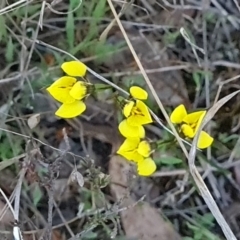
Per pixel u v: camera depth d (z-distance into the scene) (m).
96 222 0.23
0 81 0.26
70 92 0.22
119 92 0.27
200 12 0.29
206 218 0.28
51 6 0.26
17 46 0.27
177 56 0.29
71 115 0.23
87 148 0.28
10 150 0.27
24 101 0.27
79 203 0.27
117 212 0.24
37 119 0.25
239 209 0.28
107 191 0.27
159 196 0.28
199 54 0.29
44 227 0.26
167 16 0.29
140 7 0.28
